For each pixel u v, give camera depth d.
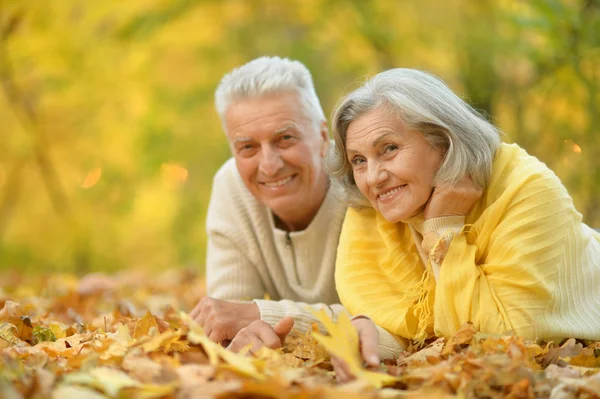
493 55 8.93
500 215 3.31
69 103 12.06
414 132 3.32
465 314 3.22
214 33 11.85
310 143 4.24
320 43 10.96
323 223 4.37
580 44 7.28
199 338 2.82
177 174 7.22
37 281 8.16
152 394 2.43
